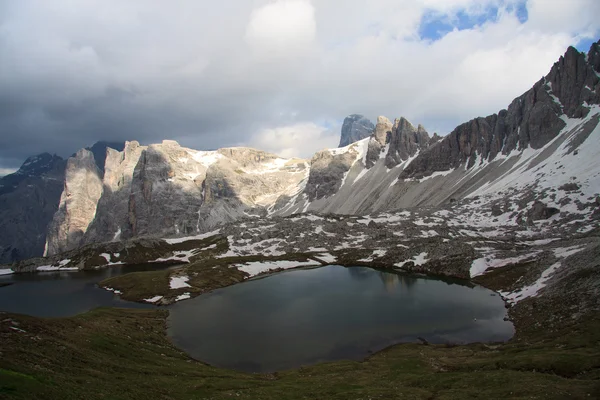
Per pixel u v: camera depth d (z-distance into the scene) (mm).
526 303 107125
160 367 65188
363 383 59625
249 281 178000
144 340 87938
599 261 99188
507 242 191750
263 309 127250
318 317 115625
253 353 88000
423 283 156750
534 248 166750
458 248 186375
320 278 177375
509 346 76812
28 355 48438
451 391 51406
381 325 105562
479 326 99375
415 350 83438
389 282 162375
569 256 124375
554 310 90750
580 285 94625
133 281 174500
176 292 155625
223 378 63719
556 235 189125
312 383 61000
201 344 94625
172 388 52375
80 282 196000
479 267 161625
